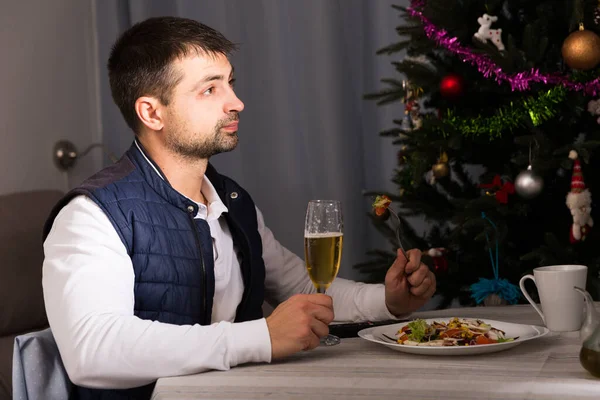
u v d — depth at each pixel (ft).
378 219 8.69
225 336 3.63
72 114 10.77
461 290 8.22
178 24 4.59
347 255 11.03
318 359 3.69
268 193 11.37
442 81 7.66
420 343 3.67
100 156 11.18
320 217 4.12
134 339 3.61
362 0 11.00
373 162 11.15
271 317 3.76
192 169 4.68
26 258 7.97
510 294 5.20
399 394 3.08
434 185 8.63
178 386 3.39
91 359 3.60
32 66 10.12
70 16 10.84
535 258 7.68
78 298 3.79
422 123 8.00
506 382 3.05
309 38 11.02
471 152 8.10
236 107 4.61
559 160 7.30
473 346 3.46
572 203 7.20
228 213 4.86
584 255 7.79
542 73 7.33
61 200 4.28
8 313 7.68
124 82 4.59
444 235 8.72
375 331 4.10
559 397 2.96
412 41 8.13
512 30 7.97
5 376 7.14
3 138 9.62
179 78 4.49
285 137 11.23
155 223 4.40
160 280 4.34
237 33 11.30
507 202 7.64
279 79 11.20
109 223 4.19
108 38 11.24
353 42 11.07
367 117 11.13
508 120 7.47
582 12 6.83
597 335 3.03
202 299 4.51
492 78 7.73
